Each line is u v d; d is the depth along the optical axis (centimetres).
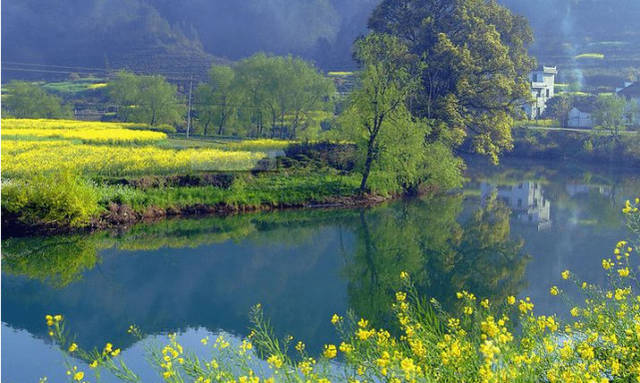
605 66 10338
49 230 2102
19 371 977
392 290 1522
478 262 1839
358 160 3228
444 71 3862
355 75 3325
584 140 5431
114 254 1919
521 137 5659
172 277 1677
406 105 3688
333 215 2692
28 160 3008
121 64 12150
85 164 2930
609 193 3462
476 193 3456
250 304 1424
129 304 1413
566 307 1283
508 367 445
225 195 2716
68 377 947
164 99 6688
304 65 6325
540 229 2381
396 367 477
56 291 1521
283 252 1995
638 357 497
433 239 2206
